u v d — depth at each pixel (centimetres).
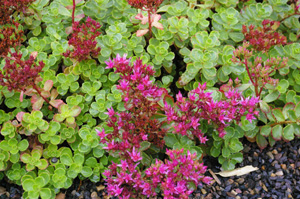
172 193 36
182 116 39
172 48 49
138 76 38
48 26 46
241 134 43
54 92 43
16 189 42
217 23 47
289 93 44
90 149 41
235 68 44
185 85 46
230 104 39
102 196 42
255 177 44
